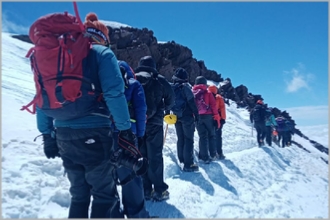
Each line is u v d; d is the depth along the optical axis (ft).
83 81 8.10
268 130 43.80
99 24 9.99
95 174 8.86
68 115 8.32
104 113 8.73
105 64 8.48
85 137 8.50
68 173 9.24
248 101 97.66
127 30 70.59
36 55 8.10
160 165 15.19
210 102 25.27
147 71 15.10
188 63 84.23
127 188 11.52
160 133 15.12
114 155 8.97
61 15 8.18
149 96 14.57
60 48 7.91
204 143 24.85
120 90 8.59
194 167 21.44
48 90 8.05
